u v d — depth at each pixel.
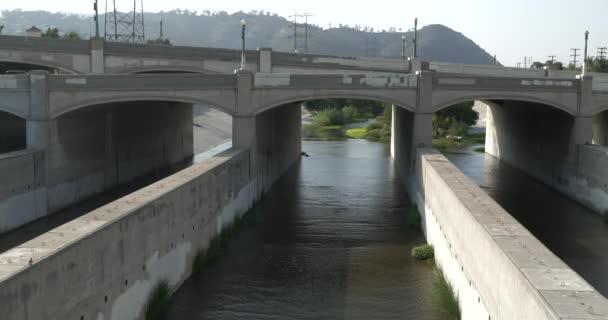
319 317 19.06
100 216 16.42
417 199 32.66
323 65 42.94
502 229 15.84
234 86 33.91
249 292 21.19
